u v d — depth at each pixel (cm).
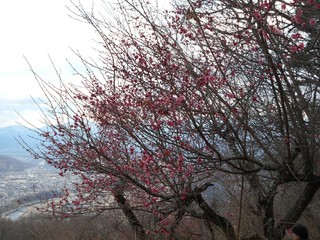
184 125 506
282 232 672
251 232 776
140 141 529
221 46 556
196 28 541
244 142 516
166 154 498
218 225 694
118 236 810
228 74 521
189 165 536
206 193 869
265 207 687
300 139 548
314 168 616
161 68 516
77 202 663
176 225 659
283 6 459
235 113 486
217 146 566
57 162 659
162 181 561
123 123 527
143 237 690
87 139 580
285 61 499
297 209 650
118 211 785
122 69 550
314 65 535
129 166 586
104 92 561
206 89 491
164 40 537
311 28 496
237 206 766
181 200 625
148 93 502
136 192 660
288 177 593
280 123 535
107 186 668
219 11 541
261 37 454
